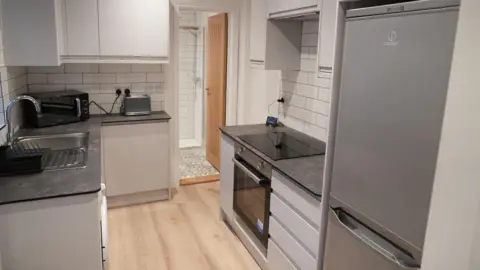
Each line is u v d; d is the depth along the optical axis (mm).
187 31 6016
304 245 2135
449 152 1211
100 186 1879
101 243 1999
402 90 1339
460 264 1293
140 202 3895
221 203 3502
